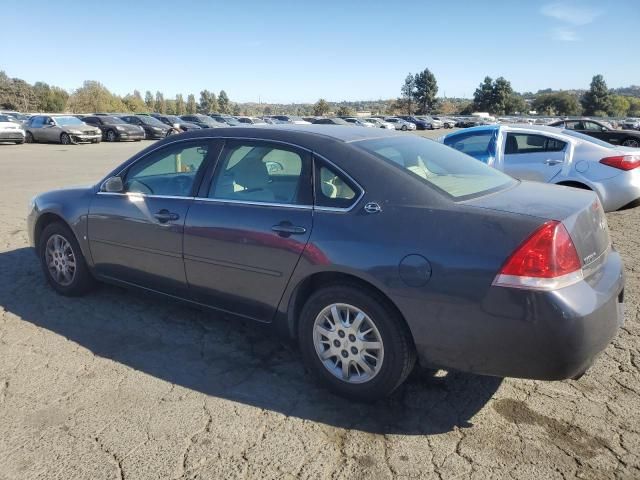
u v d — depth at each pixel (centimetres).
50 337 396
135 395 319
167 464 258
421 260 273
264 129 364
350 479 248
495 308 258
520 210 276
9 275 534
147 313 441
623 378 337
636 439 276
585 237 279
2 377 338
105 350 377
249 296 345
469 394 321
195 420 294
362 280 296
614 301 277
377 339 296
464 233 270
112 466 257
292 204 326
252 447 272
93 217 430
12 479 247
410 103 10156
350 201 306
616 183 710
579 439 277
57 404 308
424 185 299
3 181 1248
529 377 264
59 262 472
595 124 2105
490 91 9812
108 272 436
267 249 327
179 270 380
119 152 2195
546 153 759
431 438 279
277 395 321
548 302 249
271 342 392
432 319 273
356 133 363
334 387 317
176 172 394
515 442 275
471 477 249
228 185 361
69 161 1786
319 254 303
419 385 332
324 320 317
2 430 283
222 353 374
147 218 392
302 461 261
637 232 740
